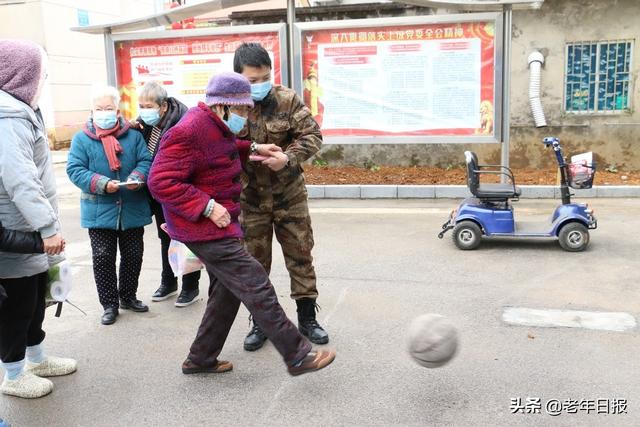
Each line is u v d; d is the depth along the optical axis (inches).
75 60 686.5
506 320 177.3
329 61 335.0
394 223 300.7
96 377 151.6
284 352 132.9
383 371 149.1
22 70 124.2
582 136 405.4
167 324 185.0
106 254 184.9
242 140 151.6
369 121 337.7
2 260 127.5
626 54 392.8
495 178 396.2
